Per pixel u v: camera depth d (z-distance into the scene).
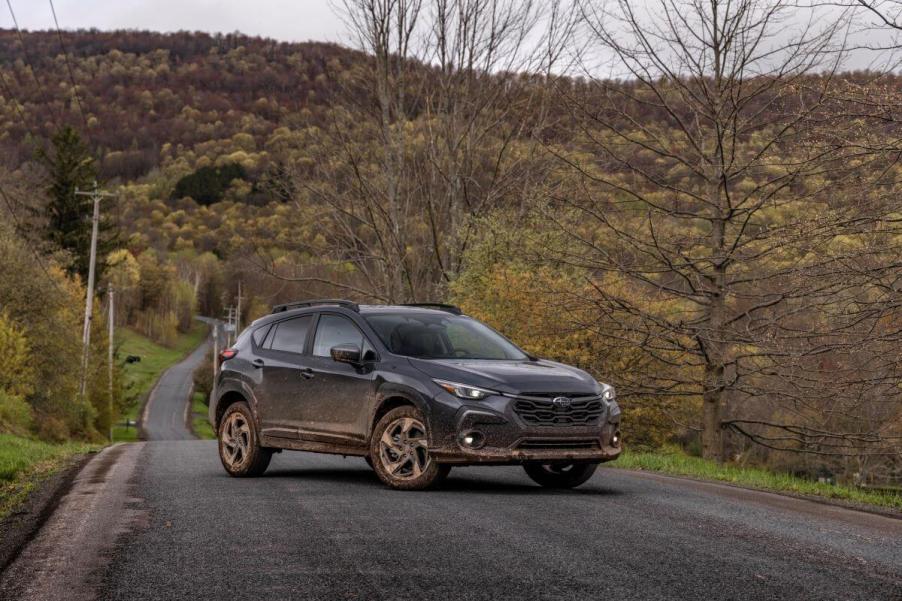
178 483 9.54
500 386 8.30
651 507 7.52
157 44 194.88
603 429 8.50
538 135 18.75
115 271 143.00
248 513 7.16
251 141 147.62
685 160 16.45
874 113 11.74
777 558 5.47
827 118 12.54
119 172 175.38
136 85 183.62
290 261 30.11
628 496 8.29
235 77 182.12
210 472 11.10
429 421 8.44
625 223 17.00
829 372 15.05
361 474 10.83
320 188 29.84
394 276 29.80
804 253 15.04
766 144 15.59
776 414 23.94
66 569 5.24
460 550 5.64
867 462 24.59
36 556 5.62
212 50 193.38
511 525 6.54
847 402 15.71
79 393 47.34
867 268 12.81
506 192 27.89
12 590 4.79
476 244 26.31
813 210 14.55
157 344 161.75
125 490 8.88
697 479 11.00
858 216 13.04
